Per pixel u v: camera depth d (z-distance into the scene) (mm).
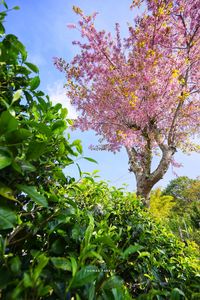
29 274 686
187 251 2227
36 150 877
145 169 6973
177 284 1600
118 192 2418
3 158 752
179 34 7582
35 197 813
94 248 972
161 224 2605
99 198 2129
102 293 809
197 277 1736
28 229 993
